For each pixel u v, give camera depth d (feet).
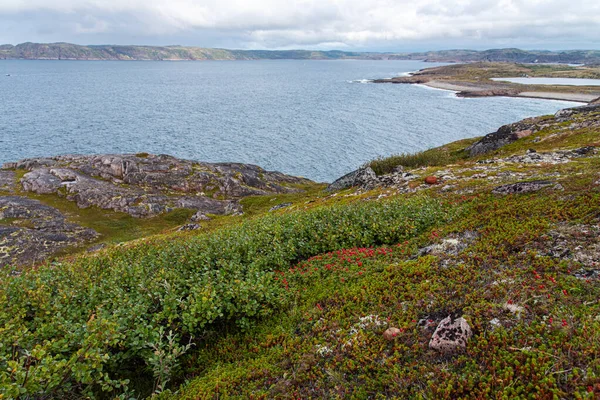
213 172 299.58
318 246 58.03
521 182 64.95
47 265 51.80
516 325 26.96
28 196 243.60
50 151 386.52
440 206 67.97
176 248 59.41
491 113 556.10
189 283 41.63
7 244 177.37
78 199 242.78
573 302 27.71
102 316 33.22
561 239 37.50
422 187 102.06
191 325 34.12
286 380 28.78
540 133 180.65
